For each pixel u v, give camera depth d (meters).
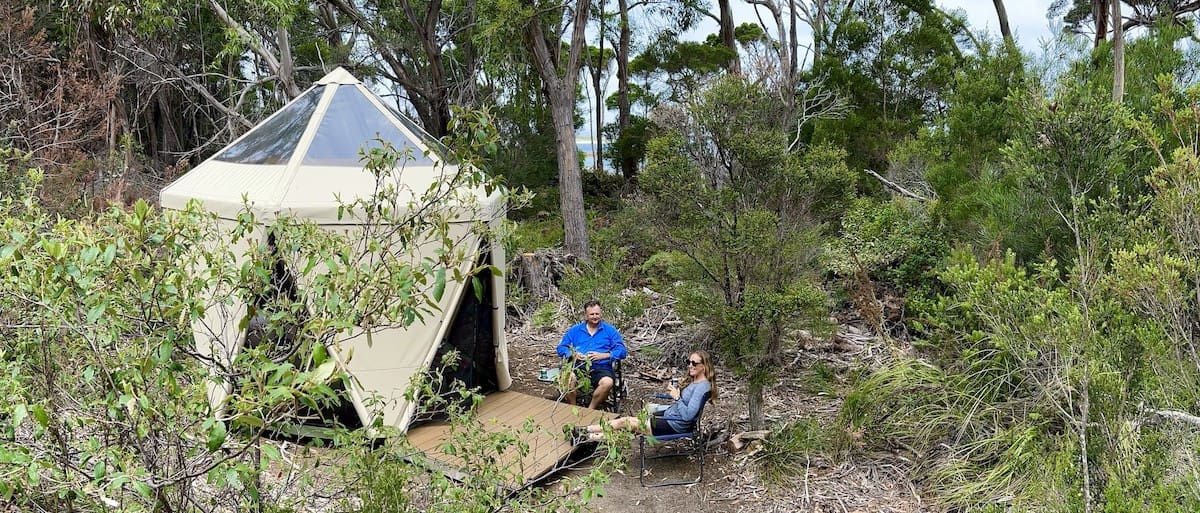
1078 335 4.39
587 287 8.66
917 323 6.15
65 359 2.92
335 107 6.82
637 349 8.84
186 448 2.79
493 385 7.37
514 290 10.27
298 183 6.02
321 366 2.37
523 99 18.59
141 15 12.17
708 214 5.88
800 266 6.09
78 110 11.55
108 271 2.57
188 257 3.06
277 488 3.72
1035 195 6.40
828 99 14.34
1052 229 6.29
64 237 2.68
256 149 6.78
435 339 6.12
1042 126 5.91
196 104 18.92
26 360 2.84
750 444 6.07
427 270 3.04
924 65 14.71
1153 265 4.25
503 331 7.31
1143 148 6.16
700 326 7.90
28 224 2.82
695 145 6.06
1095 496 4.01
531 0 11.73
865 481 5.41
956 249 7.10
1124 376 4.37
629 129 19.12
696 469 5.83
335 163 6.29
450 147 3.58
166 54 16.48
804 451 5.77
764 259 5.91
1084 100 5.78
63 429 2.82
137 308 2.68
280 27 12.27
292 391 2.33
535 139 18.22
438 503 3.52
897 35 14.87
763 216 5.69
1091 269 4.92
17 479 2.46
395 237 5.67
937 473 5.27
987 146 8.31
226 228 5.79
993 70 8.57
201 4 12.67
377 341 6.01
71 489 2.62
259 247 3.13
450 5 16.88
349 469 3.55
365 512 3.34
